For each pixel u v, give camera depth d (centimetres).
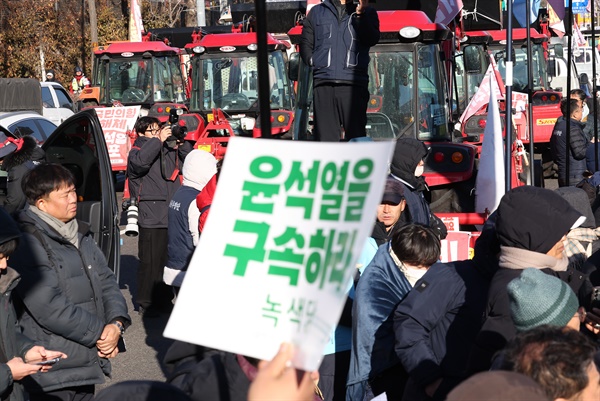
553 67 1866
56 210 457
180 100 2075
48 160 796
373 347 435
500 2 1530
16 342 411
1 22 3312
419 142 583
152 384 264
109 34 3703
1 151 754
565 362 239
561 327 257
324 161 205
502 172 636
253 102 1655
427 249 435
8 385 387
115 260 764
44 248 451
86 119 765
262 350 207
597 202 625
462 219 693
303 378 207
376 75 933
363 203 196
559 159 1077
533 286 299
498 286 351
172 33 2450
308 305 202
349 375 445
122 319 473
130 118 1586
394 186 520
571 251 513
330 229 201
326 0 698
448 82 944
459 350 388
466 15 1502
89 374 458
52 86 2206
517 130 1148
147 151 855
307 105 919
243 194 215
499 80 940
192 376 275
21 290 440
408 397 400
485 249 394
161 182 873
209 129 1573
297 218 207
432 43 925
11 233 389
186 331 214
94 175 786
